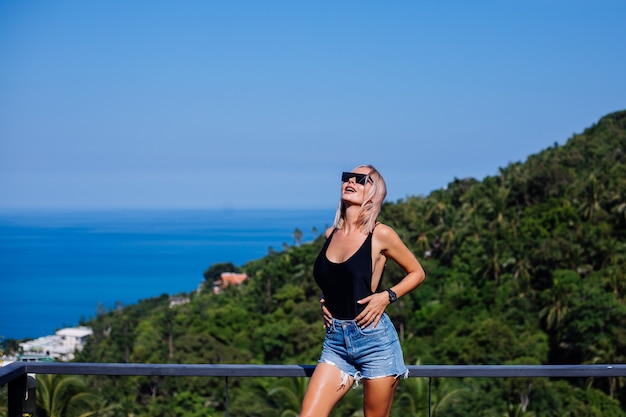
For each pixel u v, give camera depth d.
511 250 47.44
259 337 46.09
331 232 2.87
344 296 2.74
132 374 3.04
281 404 19.39
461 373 3.00
